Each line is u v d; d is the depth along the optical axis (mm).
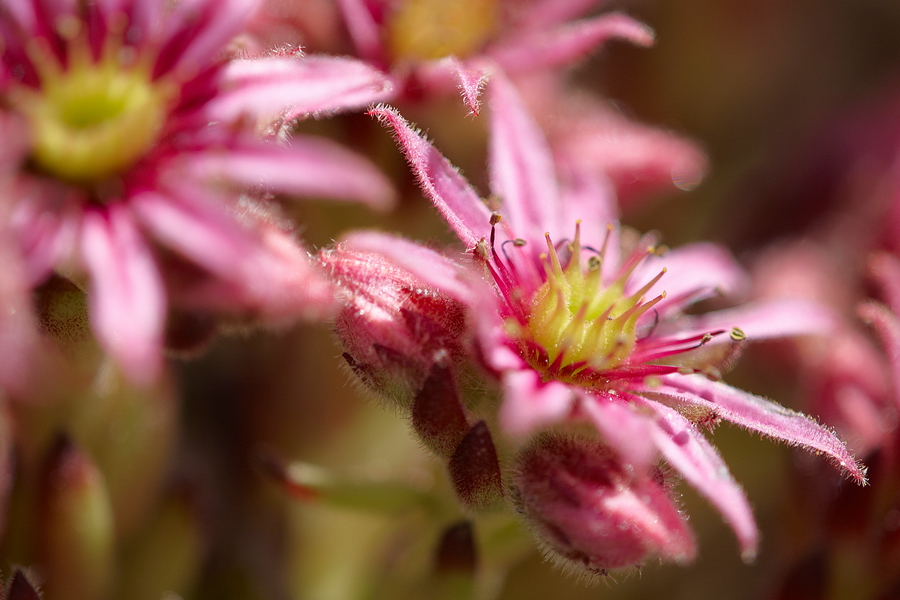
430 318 112
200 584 127
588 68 148
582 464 111
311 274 111
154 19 114
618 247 122
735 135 152
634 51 148
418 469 127
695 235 149
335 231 126
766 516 137
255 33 122
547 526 111
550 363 114
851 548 121
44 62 112
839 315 134
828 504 121
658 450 113
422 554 120
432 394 111
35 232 107
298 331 131
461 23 127
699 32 147
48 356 115
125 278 107
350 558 134
